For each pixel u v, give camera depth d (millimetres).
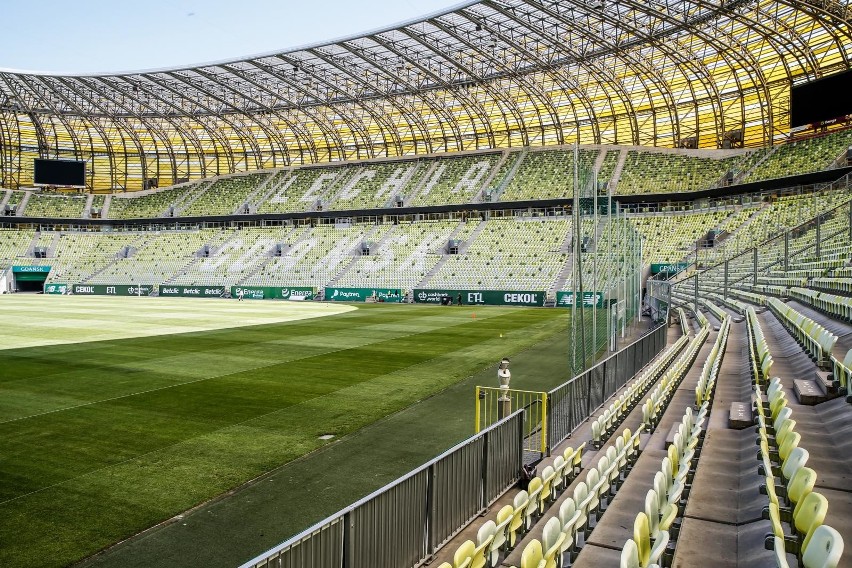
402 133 78688
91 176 89812
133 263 80000
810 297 20250
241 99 70625
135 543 8117
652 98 61406
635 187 61969
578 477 9336
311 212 77500
